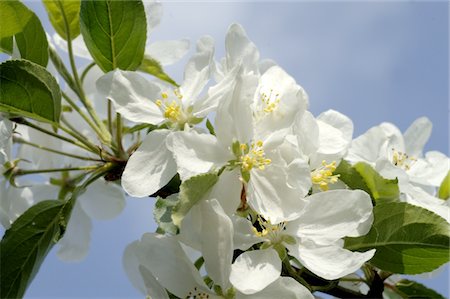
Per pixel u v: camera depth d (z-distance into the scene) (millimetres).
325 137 396
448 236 382
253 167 370
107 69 408
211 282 383
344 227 372
